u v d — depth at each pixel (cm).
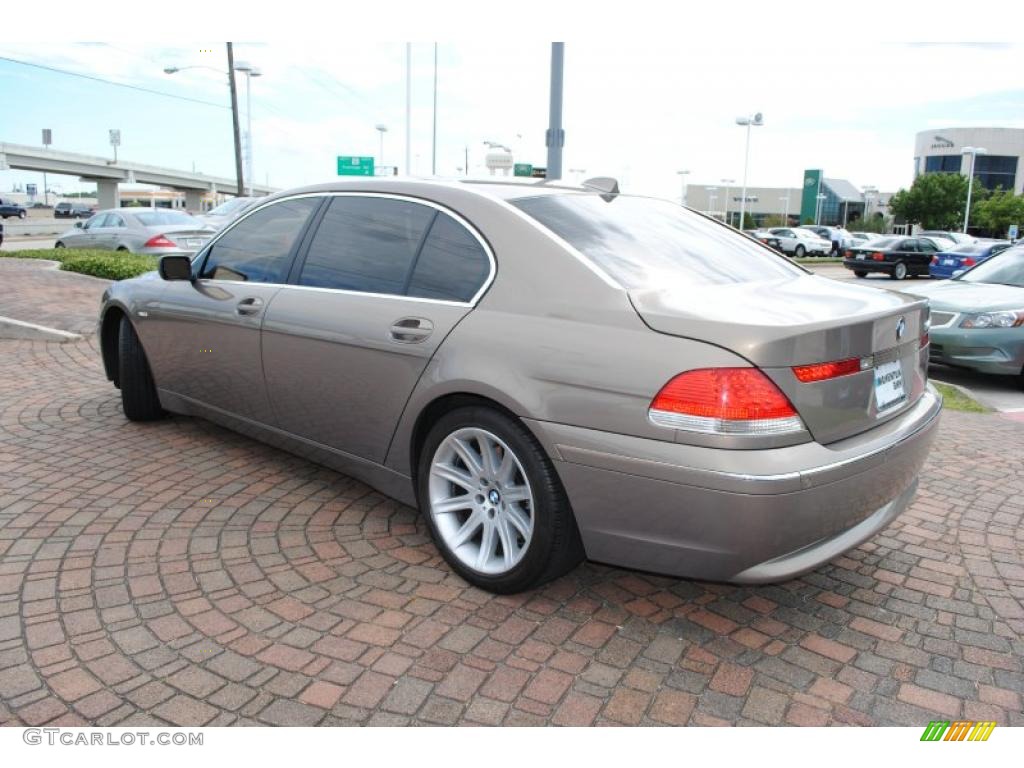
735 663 275
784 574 260
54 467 440
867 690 263
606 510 272
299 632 283
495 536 315
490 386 292
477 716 242
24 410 556
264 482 425
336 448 375
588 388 270
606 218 339
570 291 290
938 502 431
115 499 397
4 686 249
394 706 246
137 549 343
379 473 357
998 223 6919
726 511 249
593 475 271
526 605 307
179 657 266
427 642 279
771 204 10569
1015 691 264
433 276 333
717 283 312
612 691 256
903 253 2652
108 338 539
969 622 307
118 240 1606
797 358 253
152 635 278
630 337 268
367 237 368
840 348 265
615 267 299
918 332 319
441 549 327
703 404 250
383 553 347
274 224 420
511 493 302
